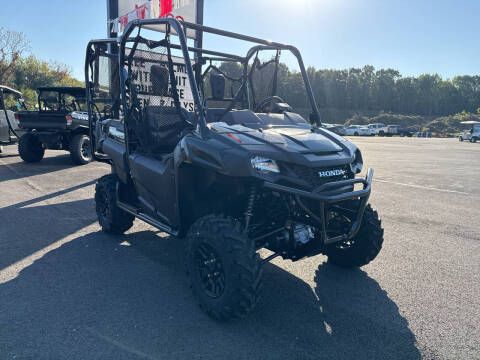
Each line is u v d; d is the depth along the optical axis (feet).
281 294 11.41
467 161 48.70
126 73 14.01
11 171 30.71
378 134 163.73
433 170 38.70
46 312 10.12
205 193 11.27
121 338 9.07
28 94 103.40
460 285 12.18
